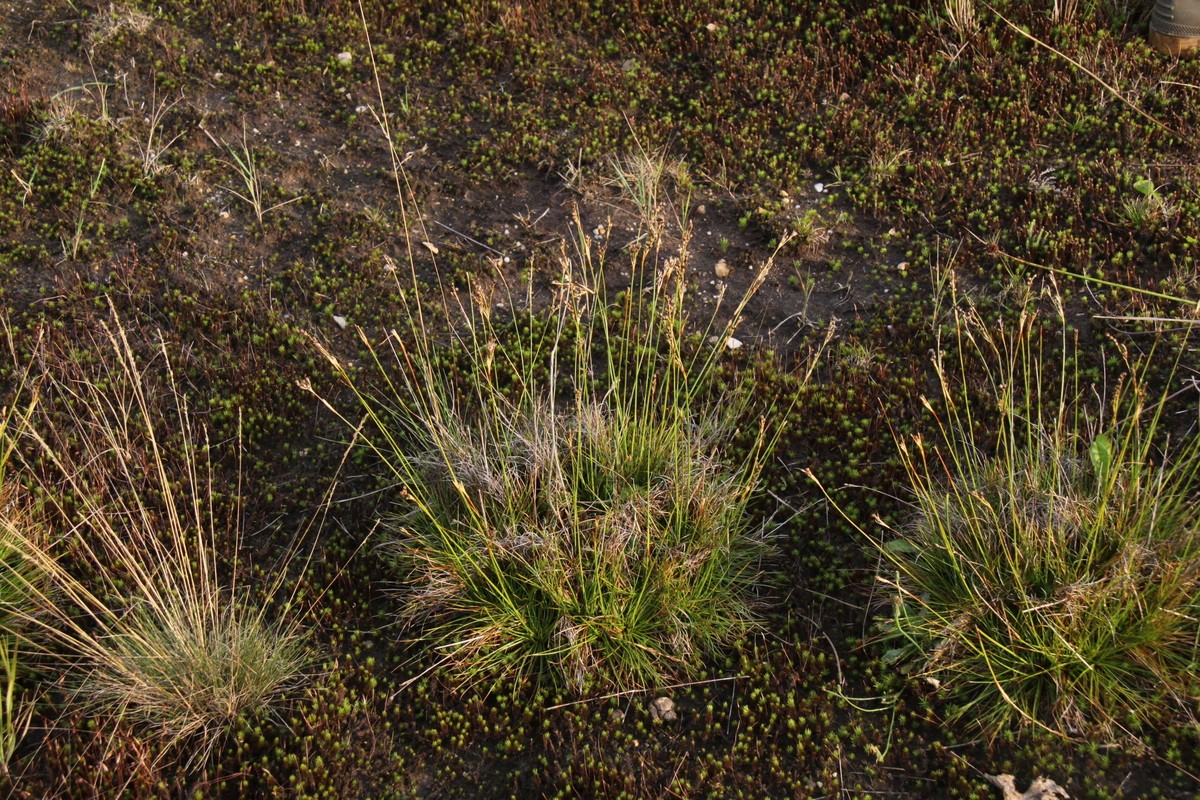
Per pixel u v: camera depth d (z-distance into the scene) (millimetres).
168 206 5277
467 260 5016
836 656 3541
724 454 4086
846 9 6184
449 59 6211
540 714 3475
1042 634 3330
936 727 3371
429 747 3418
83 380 4410
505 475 3678
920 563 3678
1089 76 5465
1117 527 3398
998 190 5055
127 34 6223
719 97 5758
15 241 5074
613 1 6418
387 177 5426
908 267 4816
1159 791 3107
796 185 5316
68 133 5543
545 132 5660
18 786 3191
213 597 3518
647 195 5156
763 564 3865
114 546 3762
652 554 3666
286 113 5836
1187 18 5371
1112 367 4254
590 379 4422
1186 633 3328
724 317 4742
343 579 3836
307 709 3461
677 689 3537
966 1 5801
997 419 4129
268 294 4891
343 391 4488
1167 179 4969
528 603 3645
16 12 6418
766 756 3352
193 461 4141
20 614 3393
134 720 3371
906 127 5441
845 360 4406
